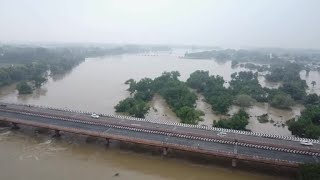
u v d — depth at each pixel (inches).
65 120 4355.3
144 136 3784.5
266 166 3440.0
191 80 7711.6
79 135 4281.5
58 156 3644.2
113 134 3774.6
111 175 3238.2
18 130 4436.5
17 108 4886.8
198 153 3740.2
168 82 7012.8
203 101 6496.1
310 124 4217.5
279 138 3841.0
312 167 2795.3
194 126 4220.0
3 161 3467.0
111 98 6619.1
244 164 3481.8
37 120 4311.0
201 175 3282.5
